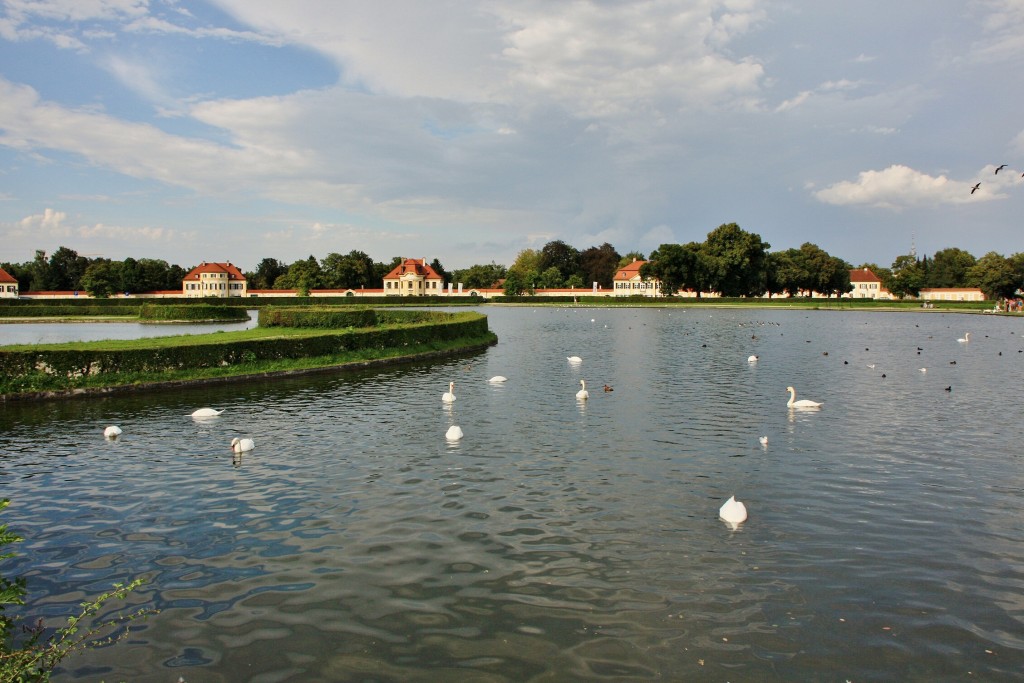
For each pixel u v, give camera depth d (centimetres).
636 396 2764
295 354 3753
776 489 1492
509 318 9950
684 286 15112
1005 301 12012
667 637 887
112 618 939
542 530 1248
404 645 867
